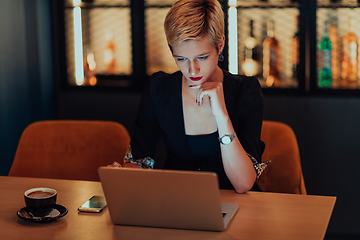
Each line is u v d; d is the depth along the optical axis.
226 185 1.55
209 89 1.35
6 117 2.35
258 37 2.59
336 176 2.61
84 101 2.81
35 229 1.06
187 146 1.56
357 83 2.54
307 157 2.63
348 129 2.56
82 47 2.78
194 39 1.29
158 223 1.07
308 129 2.60
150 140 1.66
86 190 1.35
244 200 1.25
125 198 1.06
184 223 1.05
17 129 2.46
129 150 1.63
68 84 2.82
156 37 2.70
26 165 1.83
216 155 1.53
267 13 2.56
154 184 1.03
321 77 2.58
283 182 1.72
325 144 2.60
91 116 2.82
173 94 1.58
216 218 1.03
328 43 2.54
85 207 1.19
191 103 1.54
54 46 2.79
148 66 2.73
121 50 2.75
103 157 1.82
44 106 2.71
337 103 2.55
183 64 1.36
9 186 1.39
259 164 1.44
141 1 2.65
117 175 1.04
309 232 1.03
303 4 2.50
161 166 2.76
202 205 1.02
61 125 1.85
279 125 1.76
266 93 2.62
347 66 2.54
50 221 1.11
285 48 2.58
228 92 1.55
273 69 2.61
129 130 2.79
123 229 1.07
